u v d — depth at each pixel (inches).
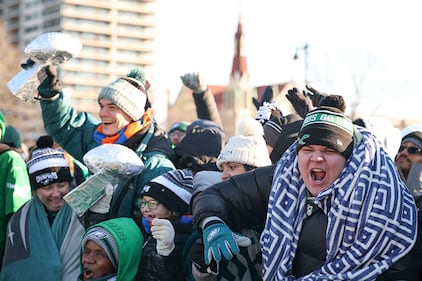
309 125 157.2
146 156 213.6
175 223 191.2
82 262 194.5
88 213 203.6
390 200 153.7
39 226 204.5
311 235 157.9
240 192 169.5
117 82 218.2
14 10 4813.0
